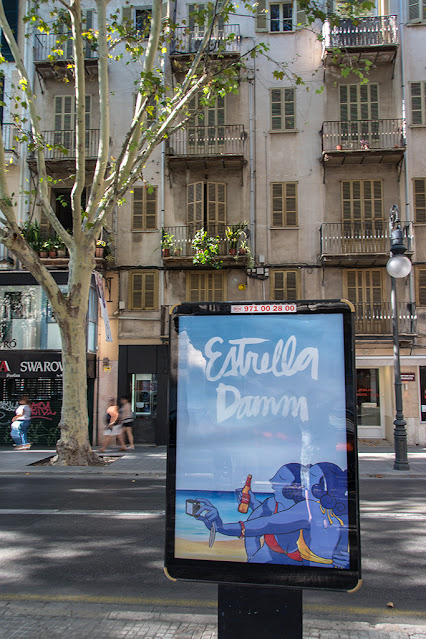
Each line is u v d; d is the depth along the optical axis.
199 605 4.24
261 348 2.94
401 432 12.34
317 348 2.88
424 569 5.23
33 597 4.43
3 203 11.70
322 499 2.75
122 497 9.20
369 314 17.56
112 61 19.25
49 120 19.39
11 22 19.53
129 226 18.75
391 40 18.30
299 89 18.77
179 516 2.88
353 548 2.68
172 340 3.04
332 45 18.12
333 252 17.81
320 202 18.31
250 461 2.86
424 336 17.27
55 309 12.68
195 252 18.03
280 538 2.76
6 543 6.16
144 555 5.65
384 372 18.16
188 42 18.75
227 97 18.92
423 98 18.23
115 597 4.43
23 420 16.66
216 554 2.81
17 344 17.39
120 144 18.86
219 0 12.50
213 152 18.59
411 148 18.12
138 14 19.52
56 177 19.22
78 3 11.25
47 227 18.81
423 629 3.75
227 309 2.99
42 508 8.23
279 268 18.09
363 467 12.62
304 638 3.59
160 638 3.57
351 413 2.79
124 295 18.42
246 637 2.76
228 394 2.94
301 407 2.85
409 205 17.86
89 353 17.50
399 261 12.30
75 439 12.96
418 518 7.54
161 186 18.78
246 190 18.56
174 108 12.67
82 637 3.60
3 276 17.69
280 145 18.66
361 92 18.59
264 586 2.74
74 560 5.48
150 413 18.11
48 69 19.14
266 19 18.95
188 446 2.93
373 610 4.19
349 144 18.22
